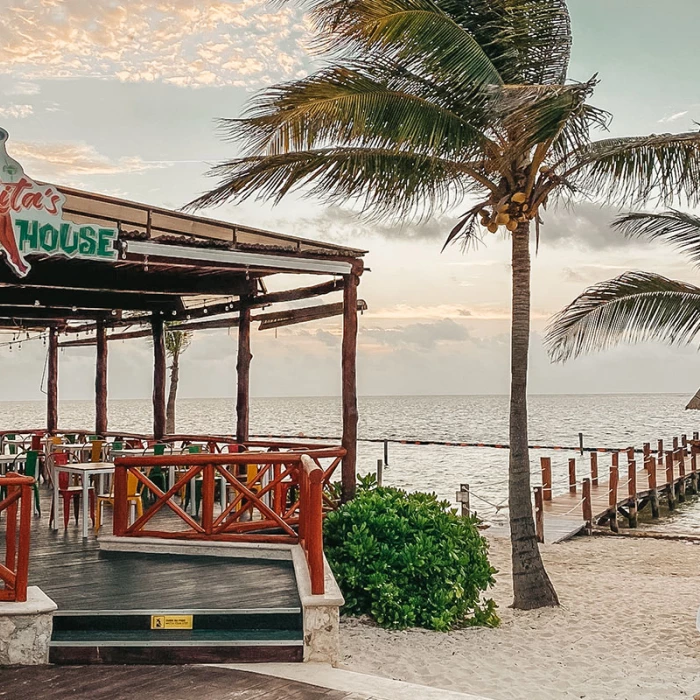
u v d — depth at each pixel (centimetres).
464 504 1802
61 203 843
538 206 1095
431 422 8938
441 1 1031
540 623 1022
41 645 589
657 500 2345
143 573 739
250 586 696
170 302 1482
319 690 535
